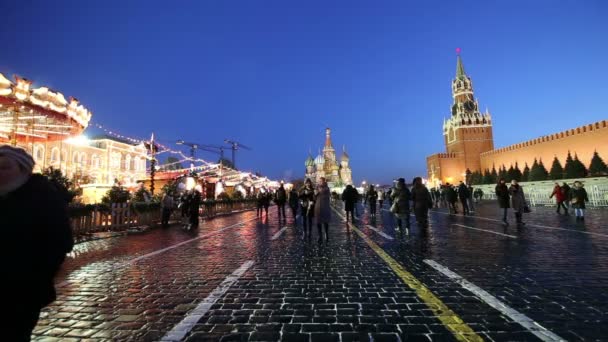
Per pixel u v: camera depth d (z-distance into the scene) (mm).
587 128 46219
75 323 3805
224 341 3287
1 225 1821
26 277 1823
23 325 1875
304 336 3369
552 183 27484
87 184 23109
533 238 9359
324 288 5020
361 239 10289
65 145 48000
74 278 5855
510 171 48812
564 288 4707
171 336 3420
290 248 8914
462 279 5297
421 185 10188
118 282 5566
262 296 4688
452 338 3240
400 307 4125
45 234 1895
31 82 12727
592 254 7004
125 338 3400
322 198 9805
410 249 8234
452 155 85062
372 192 18703
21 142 22359
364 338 3297
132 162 61812
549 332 3316
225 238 11367
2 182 1936
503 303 4160
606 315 3713
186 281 5570
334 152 119938
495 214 18703
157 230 14711
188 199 16672
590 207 21234
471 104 88250
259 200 20859
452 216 17969
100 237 11953
